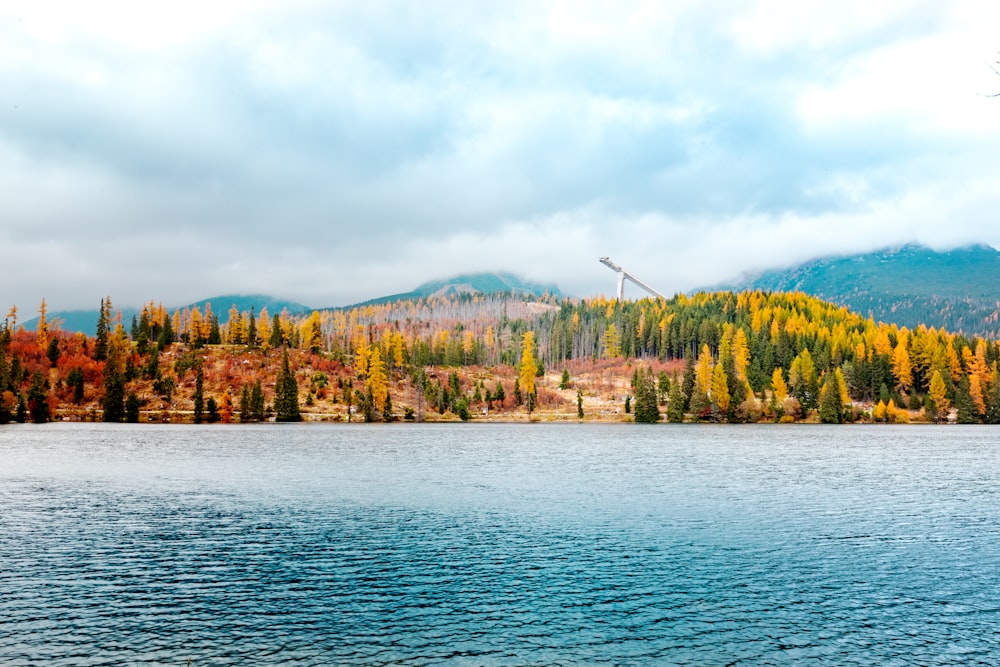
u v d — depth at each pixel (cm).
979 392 19675
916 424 19300
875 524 5412
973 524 5431
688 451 11388
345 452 10931
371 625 3169
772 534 5034
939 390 19750
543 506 6125
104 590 3634
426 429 16688
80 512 5769
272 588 3688
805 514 5809
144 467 8825
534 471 8619
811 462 9769
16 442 12219
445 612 3344
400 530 5103
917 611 3409
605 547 4609
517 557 4341
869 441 13600
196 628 3109
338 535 4928
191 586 3712
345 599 3522
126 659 2777
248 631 3083
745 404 19700
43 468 8650
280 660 2786
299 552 4444
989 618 3319
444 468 8894
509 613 3341
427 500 6431
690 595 3622
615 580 3866
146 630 3083
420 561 4228
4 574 3903
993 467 9212
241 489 7062
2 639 2959
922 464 9556
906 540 4869
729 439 14025
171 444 12081
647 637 3056
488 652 2888
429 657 2831
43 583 3744
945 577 3972
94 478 7806
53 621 3178
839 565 4209
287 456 10262
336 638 3014
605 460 9938
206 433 14775
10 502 6244
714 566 4159
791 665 2788
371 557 4322
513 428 17300
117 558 4266
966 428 17862
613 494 6819
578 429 17050
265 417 18925
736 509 6019
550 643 2980
